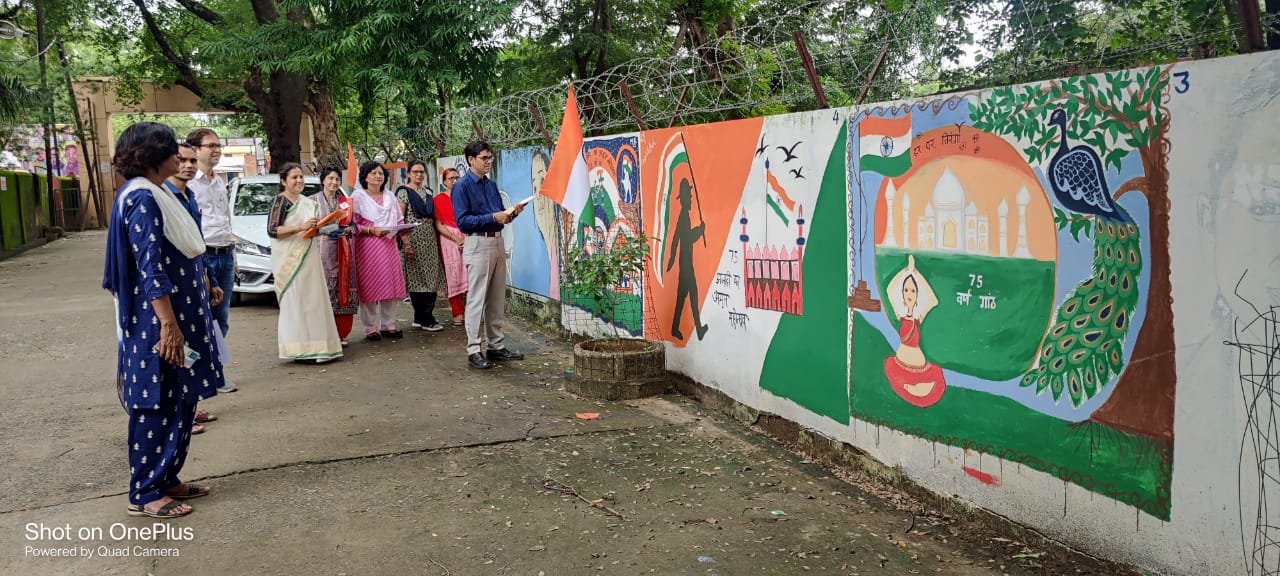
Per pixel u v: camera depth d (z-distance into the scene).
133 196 3.74
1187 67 2.81
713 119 8.59
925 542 3.69
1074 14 3.80
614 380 6.12
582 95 7.74
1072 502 3.35
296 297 7.19
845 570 3.43
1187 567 2.93
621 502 4.18
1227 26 3.53
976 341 3.74
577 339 8.10
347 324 8.17
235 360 7.46
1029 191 3.43
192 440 5.13
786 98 5.54
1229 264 2.72
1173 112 2.86
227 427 5.41
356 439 5.16
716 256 5.80
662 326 6.62
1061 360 3.35
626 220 7.07
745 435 5.29
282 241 7.16
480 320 7.12
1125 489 3.13
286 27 15.09
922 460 4.11
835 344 4.66
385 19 12.83
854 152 4.41
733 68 7.28
